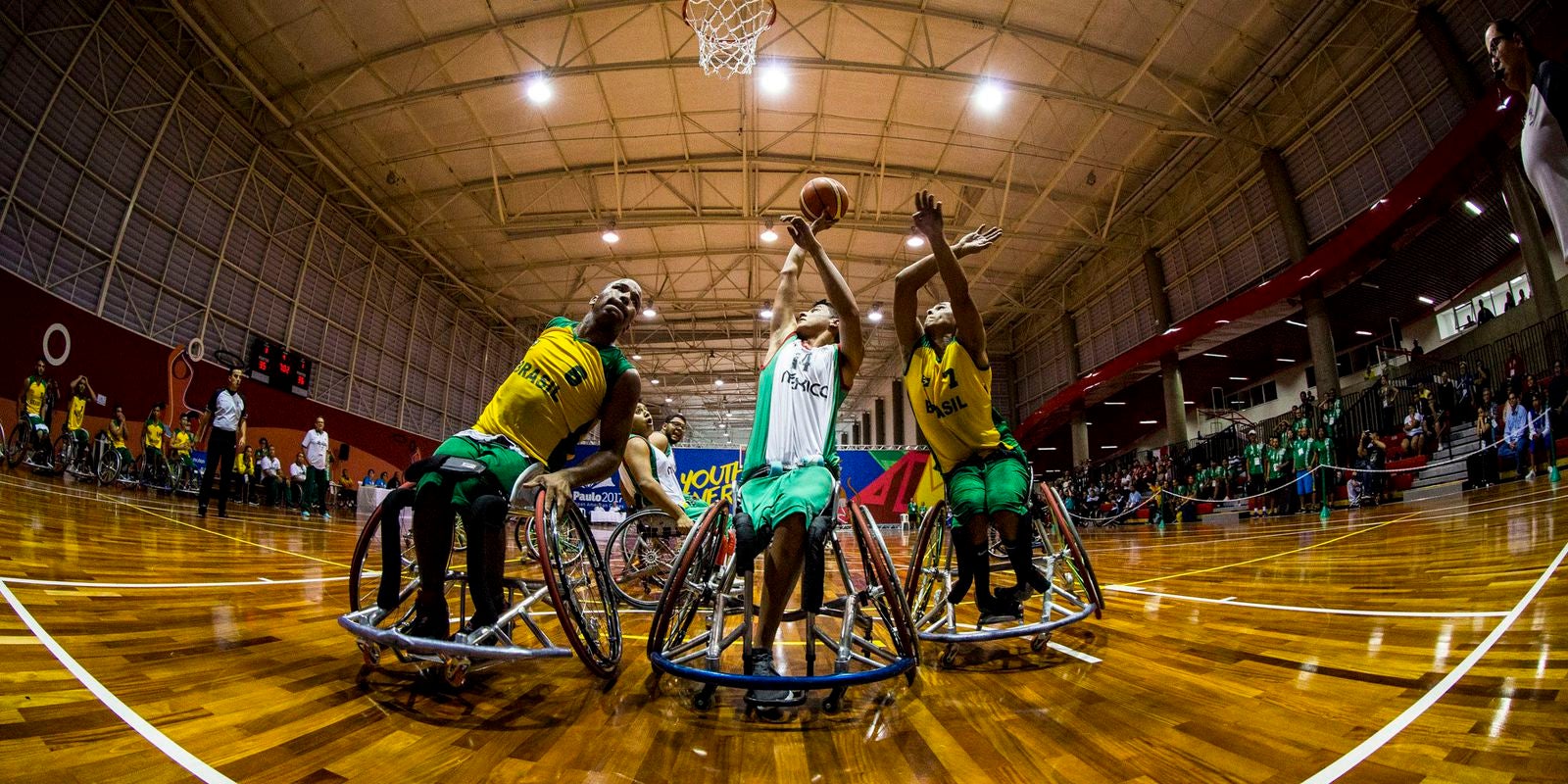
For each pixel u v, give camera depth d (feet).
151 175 44.47
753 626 7.62
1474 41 39.37
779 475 7.72
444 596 7.04
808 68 44.42
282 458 54.75
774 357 8.82
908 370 10.87
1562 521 18.75
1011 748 5.44
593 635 8.96
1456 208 43.09
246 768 4.57
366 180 59.36
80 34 39.91
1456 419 41.45
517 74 47.93
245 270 51.83
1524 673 6.48
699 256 74.08
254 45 45.21
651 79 49.11
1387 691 6.40
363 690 6.68
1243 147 54.70
